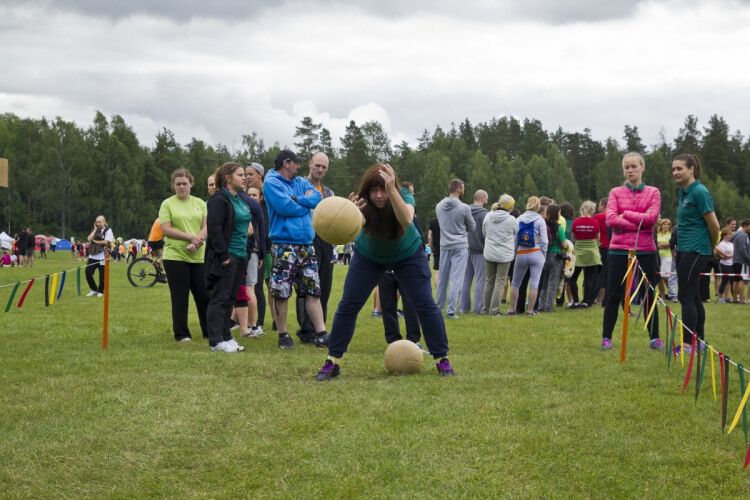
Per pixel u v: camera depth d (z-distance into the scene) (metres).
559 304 13.28
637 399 4.86
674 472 3.50
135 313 10.41
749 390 3.45
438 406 4.58
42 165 82.94
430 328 5.66
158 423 4.18
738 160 118.75
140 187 84.38
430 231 11.67
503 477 3.39
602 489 3.27
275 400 4.73
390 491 3.21
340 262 40.88
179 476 3.41
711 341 7.95
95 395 4.79
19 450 3.67
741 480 3.38
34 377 5.36
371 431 4.05
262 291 8.88
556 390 5.11
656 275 7.26
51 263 35.53
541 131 137.62
